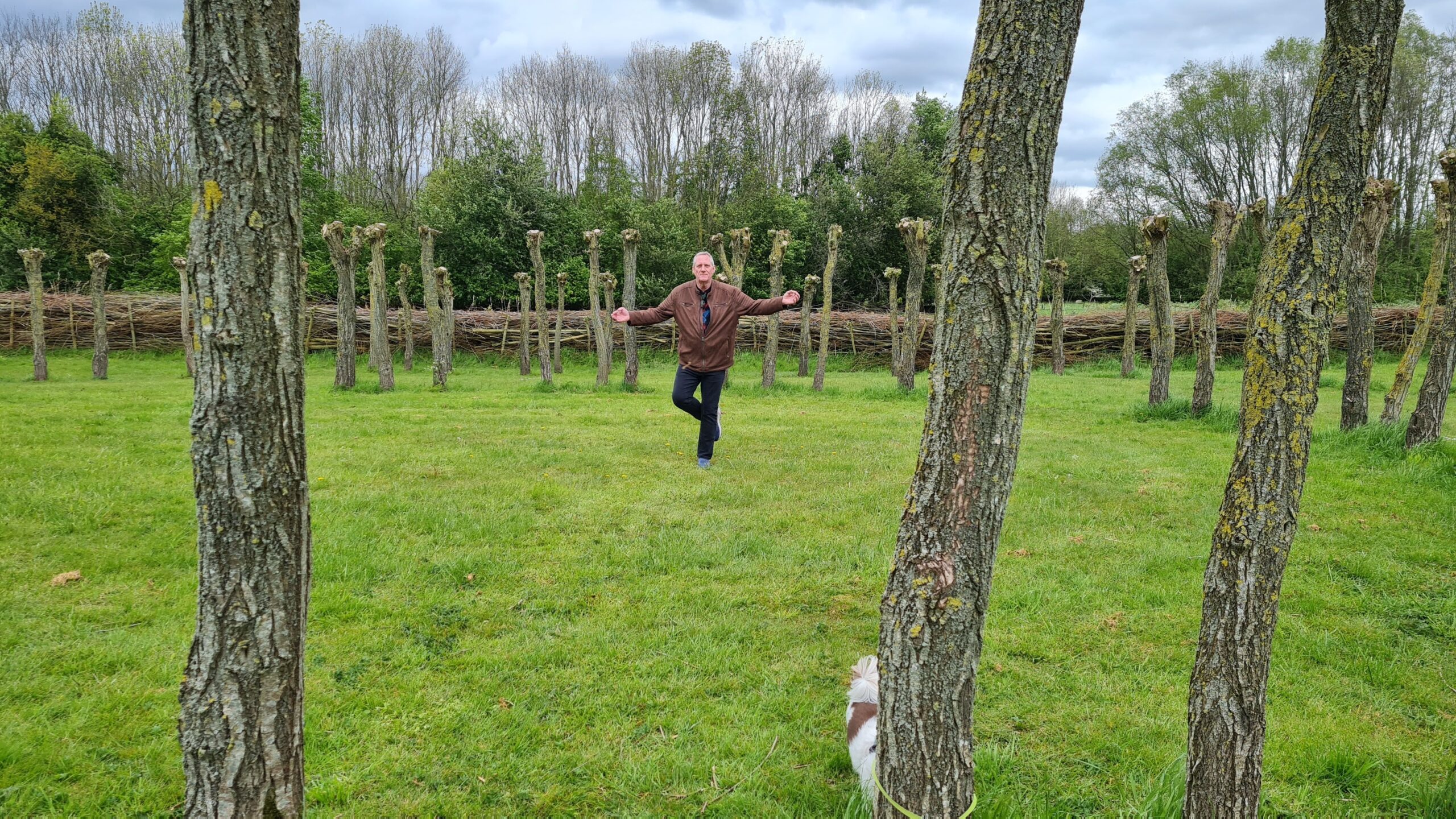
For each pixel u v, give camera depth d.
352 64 44.09
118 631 4.11
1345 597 4.80
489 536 5.71
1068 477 7.71
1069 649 4.15
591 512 6.33
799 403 13.60
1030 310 2.18
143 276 31.75
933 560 2.26
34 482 6.63
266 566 2.10
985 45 2.12
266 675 2.14
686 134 43.75
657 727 3.42
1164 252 11.98
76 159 31.03
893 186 35.91
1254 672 2.43
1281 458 2.36
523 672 3.83
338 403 12.86
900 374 15.35
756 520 6.22
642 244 32.69
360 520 5.93
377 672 3.79
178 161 39.59
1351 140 2.33
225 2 1.93
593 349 24.09
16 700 3.46
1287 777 3.13
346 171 42.31
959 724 2.34
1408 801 2.99
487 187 31.58
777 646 4.18
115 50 41.28
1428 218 35.22
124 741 3.21
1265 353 2.38
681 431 10.15
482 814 2.87
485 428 10.20
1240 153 39.06
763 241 34.75
